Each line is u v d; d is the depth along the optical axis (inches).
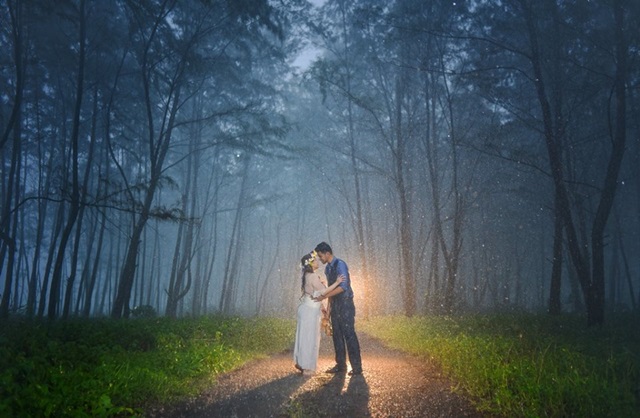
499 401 198.1
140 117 1042.7
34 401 170.4
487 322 593.3
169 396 209.8
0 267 882.1
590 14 737.0
